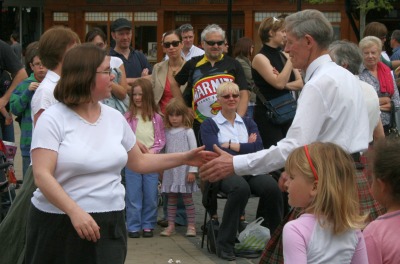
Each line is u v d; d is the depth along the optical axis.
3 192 7.35
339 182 3.65
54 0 25.73
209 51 8.41
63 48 5.05
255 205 10.03
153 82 9.12
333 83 4.65
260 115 8.16
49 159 4.09
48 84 5.06
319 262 3.66
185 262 7.05
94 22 25.59
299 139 4.61
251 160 4.74
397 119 9.09
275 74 7.98
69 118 4.19
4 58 8.91
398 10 22.14
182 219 8.80
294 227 3.67
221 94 7.52
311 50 4.82
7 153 7.58
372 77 8.20
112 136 4.29
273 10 23.88
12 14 26.09
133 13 25.22
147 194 8.14
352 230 3.71
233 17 24.88
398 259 3.77
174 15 25.23
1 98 8.98
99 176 4.20
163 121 8.33
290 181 3.77
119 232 4.29
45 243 4.23
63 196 4.02
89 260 4.21
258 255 7.26
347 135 4.69
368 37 8.26
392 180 3.80
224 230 7.13
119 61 8.77
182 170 8.09
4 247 4.99
